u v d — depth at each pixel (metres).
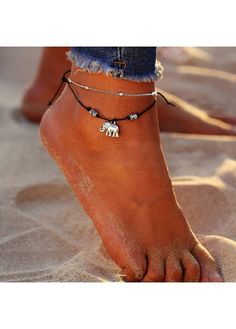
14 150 1.31
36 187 1.20
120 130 1.03
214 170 1.22
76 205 1.17
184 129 1.36
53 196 1.20
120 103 1.03
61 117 1.07
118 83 1.02
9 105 1.50
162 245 1.03
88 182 1.05
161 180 1.04
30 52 1.91
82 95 1.04
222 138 1.31
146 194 1.03
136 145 1.04
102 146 1.04
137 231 1.03
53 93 1.42
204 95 1.55
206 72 1.66
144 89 1.03
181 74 1.64
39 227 1.12
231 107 1.50
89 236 1.11
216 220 1.12
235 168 1.21
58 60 1.41
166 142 1.30
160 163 1.04
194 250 1.04
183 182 1.17
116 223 1.03
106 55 1.01
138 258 1.01
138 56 1.01
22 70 1.78
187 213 1.13
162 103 1.36
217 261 1.04
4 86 1.67
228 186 1.17
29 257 1.07
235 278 1.01
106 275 1.04
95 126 1.04
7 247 1.08
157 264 1.01
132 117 1.03
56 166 1.27
